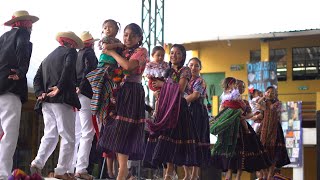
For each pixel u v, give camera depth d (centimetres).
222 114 699
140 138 459
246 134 714
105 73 468
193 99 598
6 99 466
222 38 1930
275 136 780
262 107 784
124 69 462
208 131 634
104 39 466
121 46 469
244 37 1909
